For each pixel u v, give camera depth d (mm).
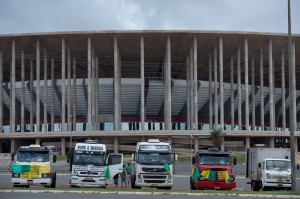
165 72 83688
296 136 78750
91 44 82500
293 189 27234
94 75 84688
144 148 29375
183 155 73750
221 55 80625
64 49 80500
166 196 24141
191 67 82812
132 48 84875
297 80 110188
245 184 39875
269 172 31094
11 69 89188
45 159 29062
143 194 25266
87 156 29766
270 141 79562
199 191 26422
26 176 28406
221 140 75500
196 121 80000
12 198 21828
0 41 83250
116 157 39500
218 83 89500
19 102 92438
